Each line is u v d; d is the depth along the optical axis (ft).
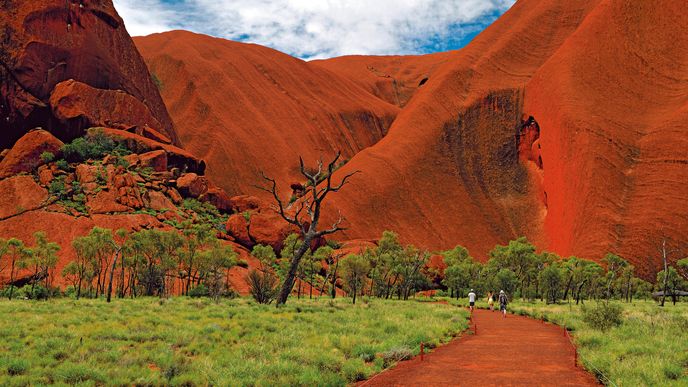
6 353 41.24
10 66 296.10
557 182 386.73
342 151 538.47
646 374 33.63
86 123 304.71
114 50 354.95
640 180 345.72
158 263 201.16
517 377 35.99
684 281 254.27
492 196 432.66
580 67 421.18
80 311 82.53
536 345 54.44
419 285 277.44
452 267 239.50
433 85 506.89
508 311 129.39
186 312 82.79
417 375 36.94
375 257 224.12
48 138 277.23
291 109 530.68
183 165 317.01
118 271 203.51
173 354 42.14
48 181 254.27
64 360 39.70
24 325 59.47
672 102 382.01
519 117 459.73
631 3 427.33
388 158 437.17
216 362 39.11
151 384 33.37
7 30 301.43
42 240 169.37
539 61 498.69
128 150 299.58
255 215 271.08
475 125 465.88
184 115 466.29
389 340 52.37
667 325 66.23
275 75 566.77
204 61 517.96
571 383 33.94
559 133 396.37
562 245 354.95
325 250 242.58
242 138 456.45
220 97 486.79
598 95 401.29
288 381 32.60
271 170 447.83
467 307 150.82
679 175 334.03
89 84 325.62
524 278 239.71
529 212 415.85
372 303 134.62
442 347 53.06
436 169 441.27
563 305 167.73
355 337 53.42
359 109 597.52
